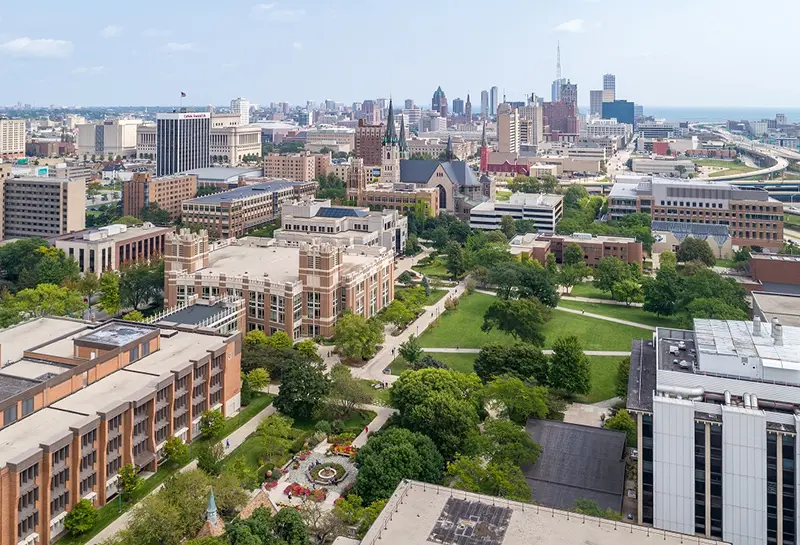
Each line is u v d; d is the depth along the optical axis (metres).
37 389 130.50
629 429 151.75
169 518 113.31
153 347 160.75
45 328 181.88
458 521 94.69
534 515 96.50
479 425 155.75
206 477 125.12
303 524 112.94
